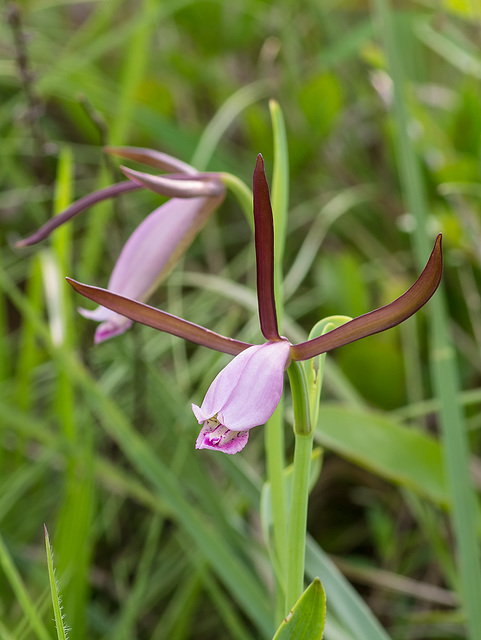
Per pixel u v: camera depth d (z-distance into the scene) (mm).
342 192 922
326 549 744
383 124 950
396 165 894
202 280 813
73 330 698
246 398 375
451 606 655
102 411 579
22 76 667
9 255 935
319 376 418
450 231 775
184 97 1060
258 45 1120
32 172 960
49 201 788
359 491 761
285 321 718
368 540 743
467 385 777
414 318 766
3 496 656
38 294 694
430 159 824
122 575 678
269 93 954
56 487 738
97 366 803
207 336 397
